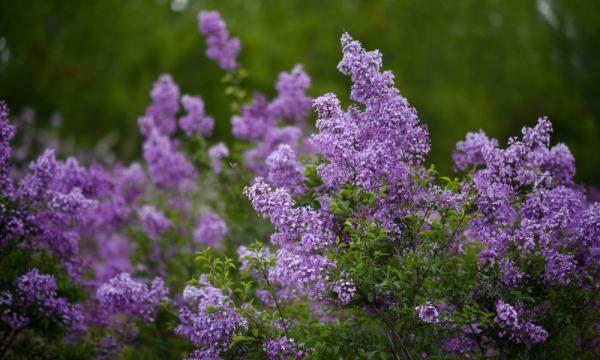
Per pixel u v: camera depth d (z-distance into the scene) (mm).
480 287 4945
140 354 6844
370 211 4934
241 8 27375
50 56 27125
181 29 26188
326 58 24875
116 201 8664
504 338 5059
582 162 25500
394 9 26375
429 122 24703
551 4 28484
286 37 25141
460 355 5238
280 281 5465
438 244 4879
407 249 4898
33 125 19609
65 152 18906
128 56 26312
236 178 8148
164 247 8195
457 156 5789
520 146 5078
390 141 4797
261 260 4934
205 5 27672
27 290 5793
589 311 5254
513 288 4922
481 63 26625
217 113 23531
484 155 5215
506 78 26500
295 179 5504
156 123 9133
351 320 5289
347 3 26391
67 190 6863
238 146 8391
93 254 9633
